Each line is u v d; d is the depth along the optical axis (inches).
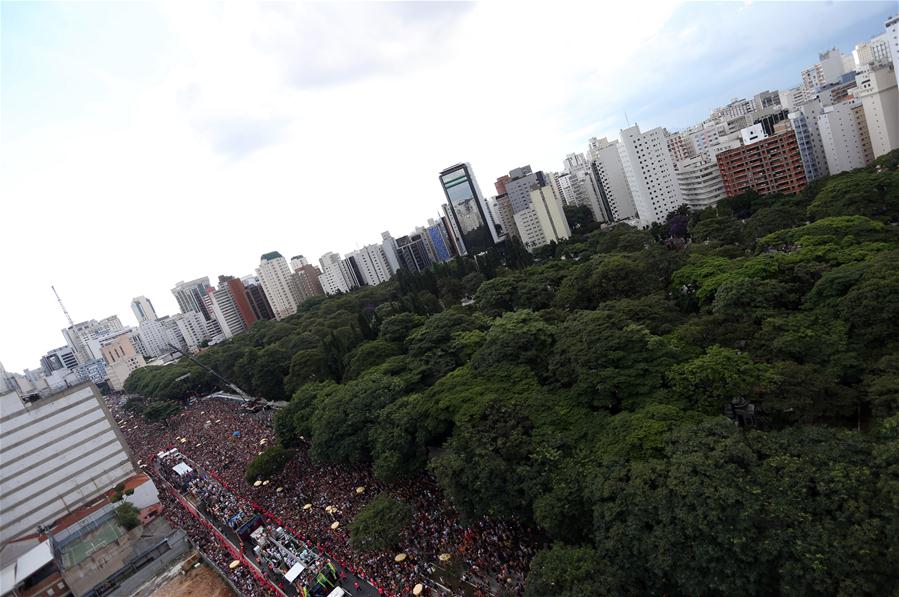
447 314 3784.5
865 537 1119.0
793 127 5703.7
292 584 2111.2
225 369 6378.0
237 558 2466.8
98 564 2691.9
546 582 1418.6
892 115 5295.3
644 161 6702.8
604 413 1984.5
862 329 1982.0
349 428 2716.5
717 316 2497.5
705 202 6648.6
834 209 3791.8
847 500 1203.9
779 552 1203.2
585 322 2568.9
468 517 1921.8
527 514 1822.1
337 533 2337.6
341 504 2564.0
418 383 3090.6
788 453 1408.7
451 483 1926.7
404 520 2026.3
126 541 2819.9
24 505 3385.8
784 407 1748.3
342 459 2711.6
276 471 3065.9
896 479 1168.8
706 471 1368.1
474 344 3238.2
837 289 2257.6
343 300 7662.4
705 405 1839.3
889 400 1540.4
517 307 4175.7
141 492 3380.9
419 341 3516.2
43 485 3464.6
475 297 4630.9
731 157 5930.1
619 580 1341.0
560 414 2049.7
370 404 2810.0
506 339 2736.2
